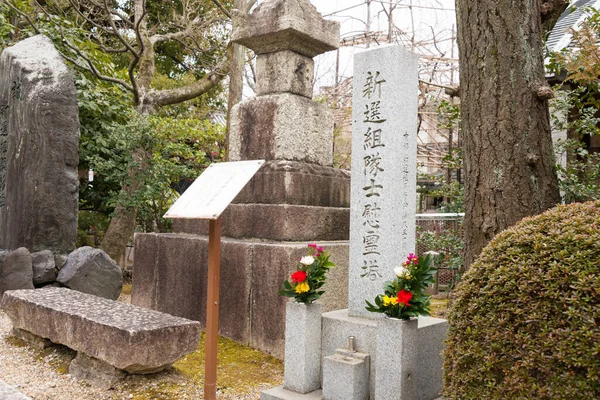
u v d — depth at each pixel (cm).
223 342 497
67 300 464
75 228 669
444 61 1000
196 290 542
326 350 359
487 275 245
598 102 572
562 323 214
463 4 407
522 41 384
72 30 945
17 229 650
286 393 345
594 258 217
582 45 479
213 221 343
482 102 391
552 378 213
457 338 250
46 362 423
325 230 530
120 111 948
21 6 948
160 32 1345
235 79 941
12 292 495
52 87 656
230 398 363
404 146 378
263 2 549
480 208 389
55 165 648
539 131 383
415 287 308
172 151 854
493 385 232
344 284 505
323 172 550
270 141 541
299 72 562
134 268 619
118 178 816
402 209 375
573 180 545
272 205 510
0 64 755
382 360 306
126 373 376
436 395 343
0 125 735
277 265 468
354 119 393
